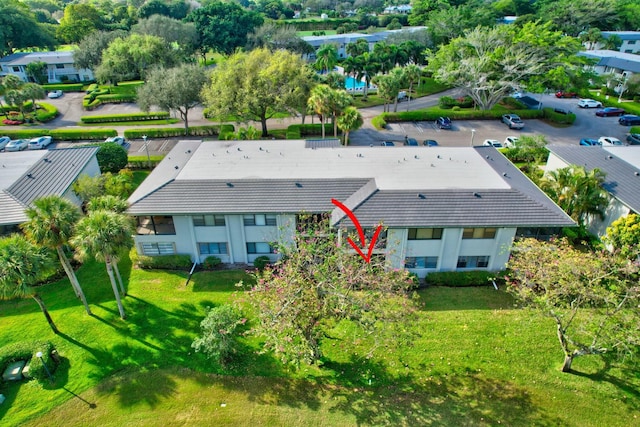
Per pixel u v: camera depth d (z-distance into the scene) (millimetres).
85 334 27562
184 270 34000
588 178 34406
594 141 52938
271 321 21844
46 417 22484
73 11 104375
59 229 25234
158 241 34188
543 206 31266
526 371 24484
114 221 25344
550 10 108125
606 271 24375
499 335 26969
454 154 39219
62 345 26734
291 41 97500
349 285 22828
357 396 23297
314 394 23469
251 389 23828
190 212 31922
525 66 63531
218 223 33219
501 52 63094
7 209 32812
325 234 26672
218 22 99125
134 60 79312
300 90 57344
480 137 59031
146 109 58781
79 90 87562
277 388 23891
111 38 88062
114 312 29422
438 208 31031
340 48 110500
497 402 22750
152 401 23203
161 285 32094
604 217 35531
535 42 61812
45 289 31906
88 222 24750
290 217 32594
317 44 108312
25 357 25156
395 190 32344
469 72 63938
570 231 34938
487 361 25172
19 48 100875
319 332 24078
